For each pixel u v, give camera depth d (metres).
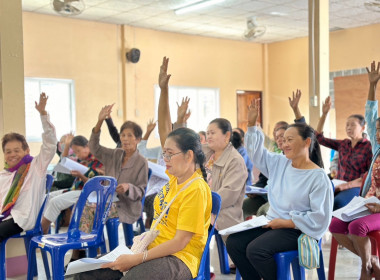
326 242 4.10
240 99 10.44
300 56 9.90
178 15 7.66
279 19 8.15
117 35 8.23
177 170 1.92
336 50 9.08
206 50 9.52
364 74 8.47
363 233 2.62
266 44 10.52
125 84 8.27
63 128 7.68
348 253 3.73
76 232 2.75
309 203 2.34
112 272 1.95
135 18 7.82
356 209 2.70
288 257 2.28
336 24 8.48
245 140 2.66
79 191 3.77
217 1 6.83
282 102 10.34
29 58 7.15
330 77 9.16
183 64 9.16
